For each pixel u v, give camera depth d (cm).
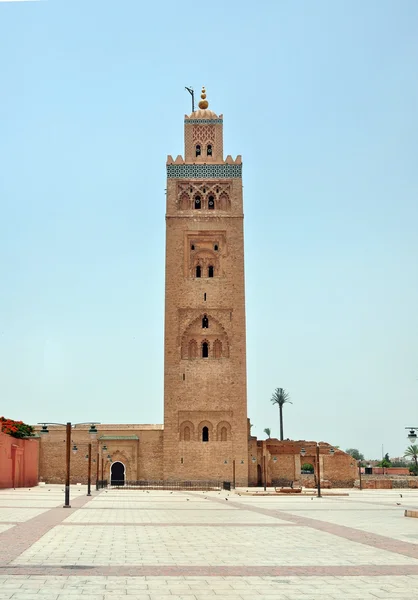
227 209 9775
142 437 9369
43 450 9625
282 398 15162
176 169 9844
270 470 9525
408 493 6925
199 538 2384
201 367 9231
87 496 5797
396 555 1938
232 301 9412
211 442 9050
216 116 10150
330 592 1406
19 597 1334
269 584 1491
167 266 9506
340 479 9562
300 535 2478
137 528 2766
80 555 1928
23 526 2777
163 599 1334
